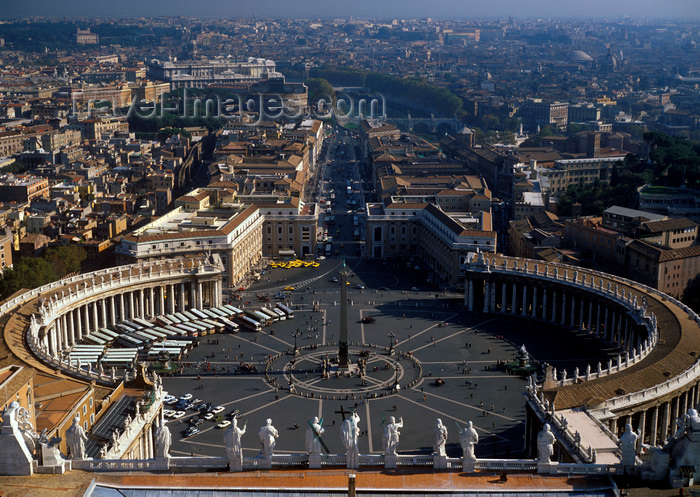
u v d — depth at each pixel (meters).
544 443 129.00
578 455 154.75
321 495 122.44
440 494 123.06
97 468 128.62
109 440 163.50
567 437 163.25
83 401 177.50
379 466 131.25
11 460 124.62
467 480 126.75
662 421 194.50
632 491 123.00
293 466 131.00
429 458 131.00
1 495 118.19
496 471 129.88
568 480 126.94
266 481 125.94
